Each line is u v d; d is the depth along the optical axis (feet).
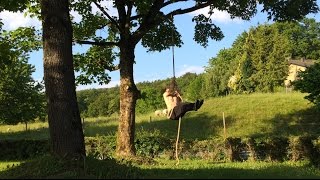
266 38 226.99
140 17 63.16
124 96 60.54
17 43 68.54
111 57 71.15
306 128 107.86
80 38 69.41
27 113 117.50
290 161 67.51
